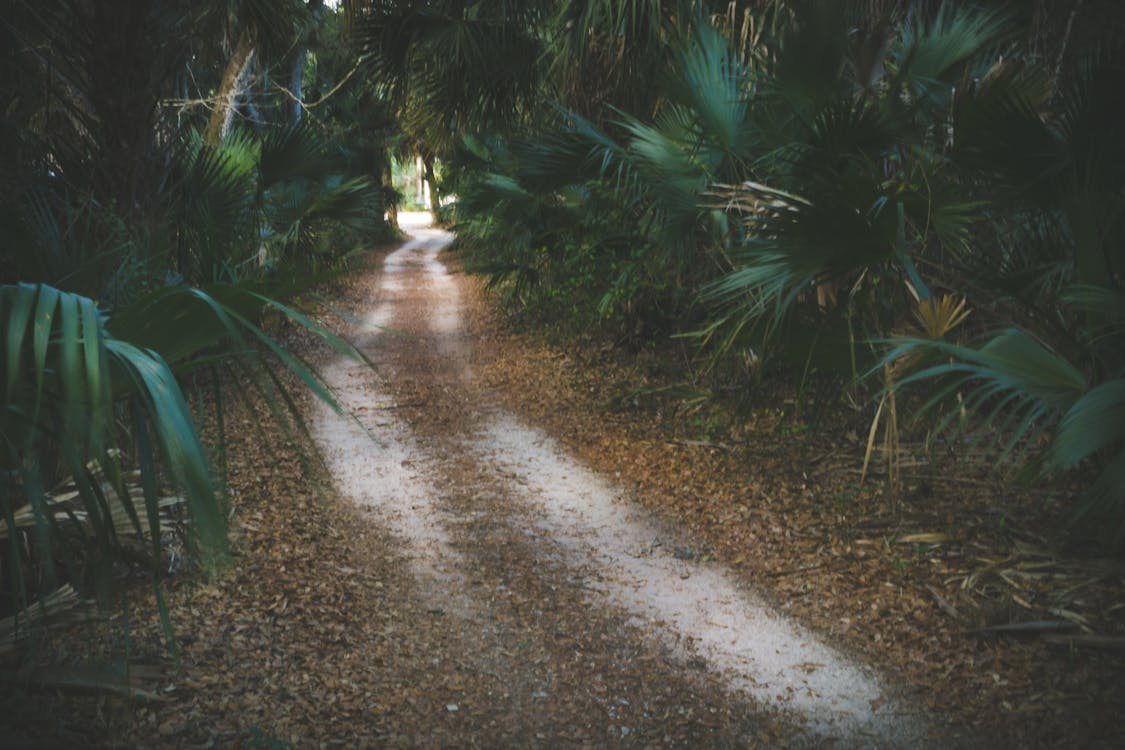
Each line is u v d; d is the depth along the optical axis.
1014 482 4.24
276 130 9.50
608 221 11.27
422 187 66.25
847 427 6.98
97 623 3.68
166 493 4.23
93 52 6.75
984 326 5.38
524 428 8.30
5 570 3.67
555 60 10.07
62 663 3.37
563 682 3.67
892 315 5.45
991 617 3.96
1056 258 4.86
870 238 4.70
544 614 4.34
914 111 5.91
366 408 9.04
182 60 7.90
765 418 7.66
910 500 5.62
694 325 10.01
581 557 5.11
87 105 8.38
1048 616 3.96
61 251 4.16
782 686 3.63
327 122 26.64
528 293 15.35
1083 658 3.62
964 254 5.18
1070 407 3.96
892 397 5.07
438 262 29.33
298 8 10.74
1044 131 4.66
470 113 11.70
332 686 3.51
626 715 3.42
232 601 4.17
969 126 4.89
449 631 4.12
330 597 4.38
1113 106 4.47
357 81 26.83
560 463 7.13
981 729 3.24
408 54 11.16
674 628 4.18
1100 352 4.38
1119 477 3.70
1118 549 4.52
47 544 2.20
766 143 6.75
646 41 9.06
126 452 4.16
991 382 4.05
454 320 15.79
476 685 3.62
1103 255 4.27
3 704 3.06
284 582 4.49
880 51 6.54
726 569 4.90
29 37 7.29
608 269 11.98
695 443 7.30
